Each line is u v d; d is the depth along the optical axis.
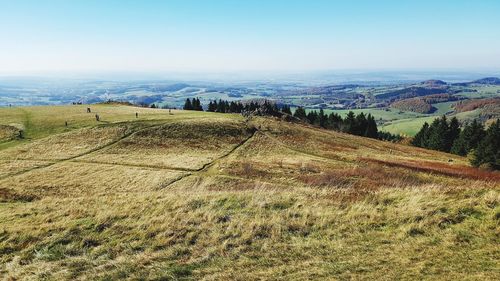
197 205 15.62
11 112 83.25
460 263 9.57
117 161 54.00
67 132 67.31
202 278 9.83
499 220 11.62
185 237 12.55
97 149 60.00
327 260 10.34
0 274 10.91
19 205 19.38
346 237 11.91
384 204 14.69
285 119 112.69
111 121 75.50
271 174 48.22
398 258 10.12
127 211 15.20
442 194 14.76
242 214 14.27
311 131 90.12
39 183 42.56
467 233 11.31
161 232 13.04
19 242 12.94
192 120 79.62
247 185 41.00
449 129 109.44
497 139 66.06
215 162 56.12
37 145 60.06
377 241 11.41
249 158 59.97
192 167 52.19
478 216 12.30
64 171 48.09
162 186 43.03
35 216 16.02
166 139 67.44
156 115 85.88
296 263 10.30
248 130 78.69
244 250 11.45
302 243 11.64
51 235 13.27
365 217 13.29
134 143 63.81
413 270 9.38
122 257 11.34
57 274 10.59
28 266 11.17
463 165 62.81
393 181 35.34
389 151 80.44
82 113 84.44
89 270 10.74
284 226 12.89
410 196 14.94
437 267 9.45
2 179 43.88
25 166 49.62
